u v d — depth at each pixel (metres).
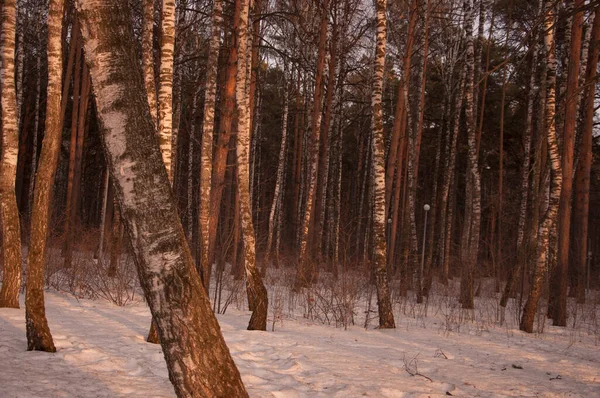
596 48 16.72
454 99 28.16
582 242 17.77
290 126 37.72
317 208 21.39
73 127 20.06
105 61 2.80
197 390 2.81
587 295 21.17
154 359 6.28
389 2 23.78
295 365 6.42
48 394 4.52
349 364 6.74
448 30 26.14
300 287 15.35
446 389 5.73
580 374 7.04
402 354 7.77
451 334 10.30
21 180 28.17
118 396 4.71
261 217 37.78
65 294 12.40
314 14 21.92
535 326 12.52
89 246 17.84
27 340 6.39
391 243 20.23
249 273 9.34
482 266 23.00
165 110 7.92
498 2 18.86
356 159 41.09
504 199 27.36
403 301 17.17
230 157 20.12
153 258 2.79
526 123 23.19
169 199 2.87
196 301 2.86
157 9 17.25
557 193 11.55
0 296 9.38
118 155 2.80
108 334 7.70
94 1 2.79
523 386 6.07
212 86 11.42
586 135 17.77
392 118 33.31
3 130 9.49
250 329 9.16
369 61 25.95
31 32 26.27
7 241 9.43
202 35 23.56
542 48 18.11
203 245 11.01
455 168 29.86
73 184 20.20
